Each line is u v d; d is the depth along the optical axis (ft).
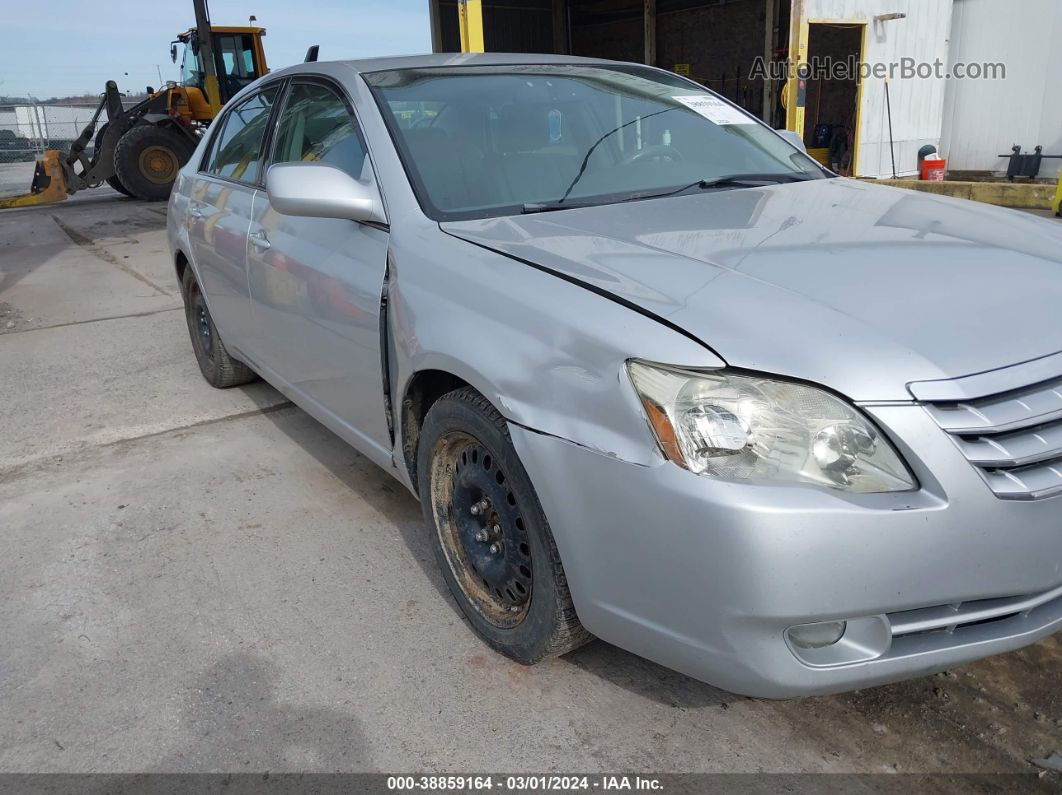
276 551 10.23
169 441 13.67
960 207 8.87
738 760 6.83
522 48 65.31
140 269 28.78
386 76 10.19
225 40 54.65
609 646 8.29
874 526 5.48
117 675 8.11
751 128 11.57
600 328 6.28
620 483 6.02
